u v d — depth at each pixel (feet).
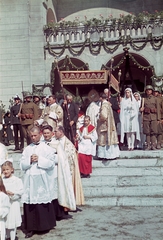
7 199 16.55
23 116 37.22
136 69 88.02
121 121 36.27
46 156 19.40
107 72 36.81
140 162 31.01
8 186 17.90
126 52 59.67
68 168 21.44
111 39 71.92
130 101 36.22
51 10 84.74
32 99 39.78
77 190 24.02
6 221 17.62
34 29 74.18
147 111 36.24
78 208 24.75
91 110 37.32
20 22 73.77
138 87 88.07
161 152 32.99
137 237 18.03
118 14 88.89
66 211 21.93
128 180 28.25
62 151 21.53
